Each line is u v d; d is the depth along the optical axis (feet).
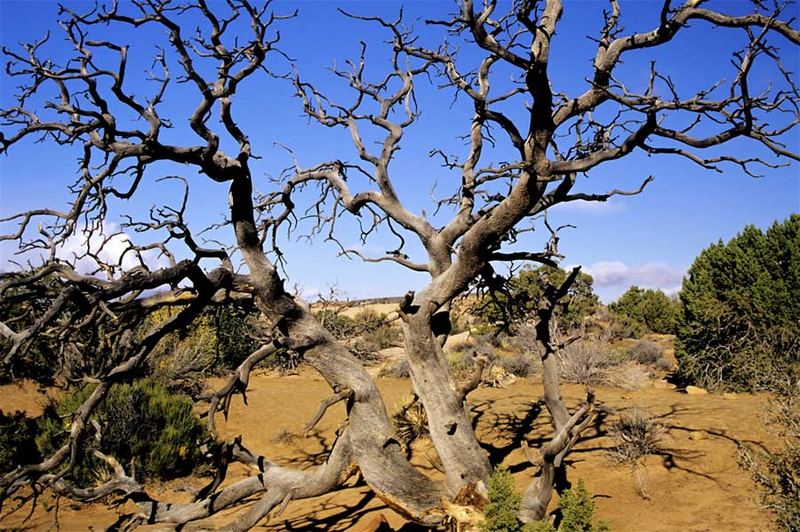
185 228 23.95
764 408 32.81
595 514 28.22
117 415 41.27
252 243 24.00
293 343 24.25
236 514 34.40
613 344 84.89
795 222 57.82
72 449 23.13
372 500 34.14
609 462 34.12
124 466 39.75
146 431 42.45
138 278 21.98
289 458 44.65
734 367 53.01
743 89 20.89
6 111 23.00
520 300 30.91
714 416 39.75
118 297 21.80
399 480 24.58
